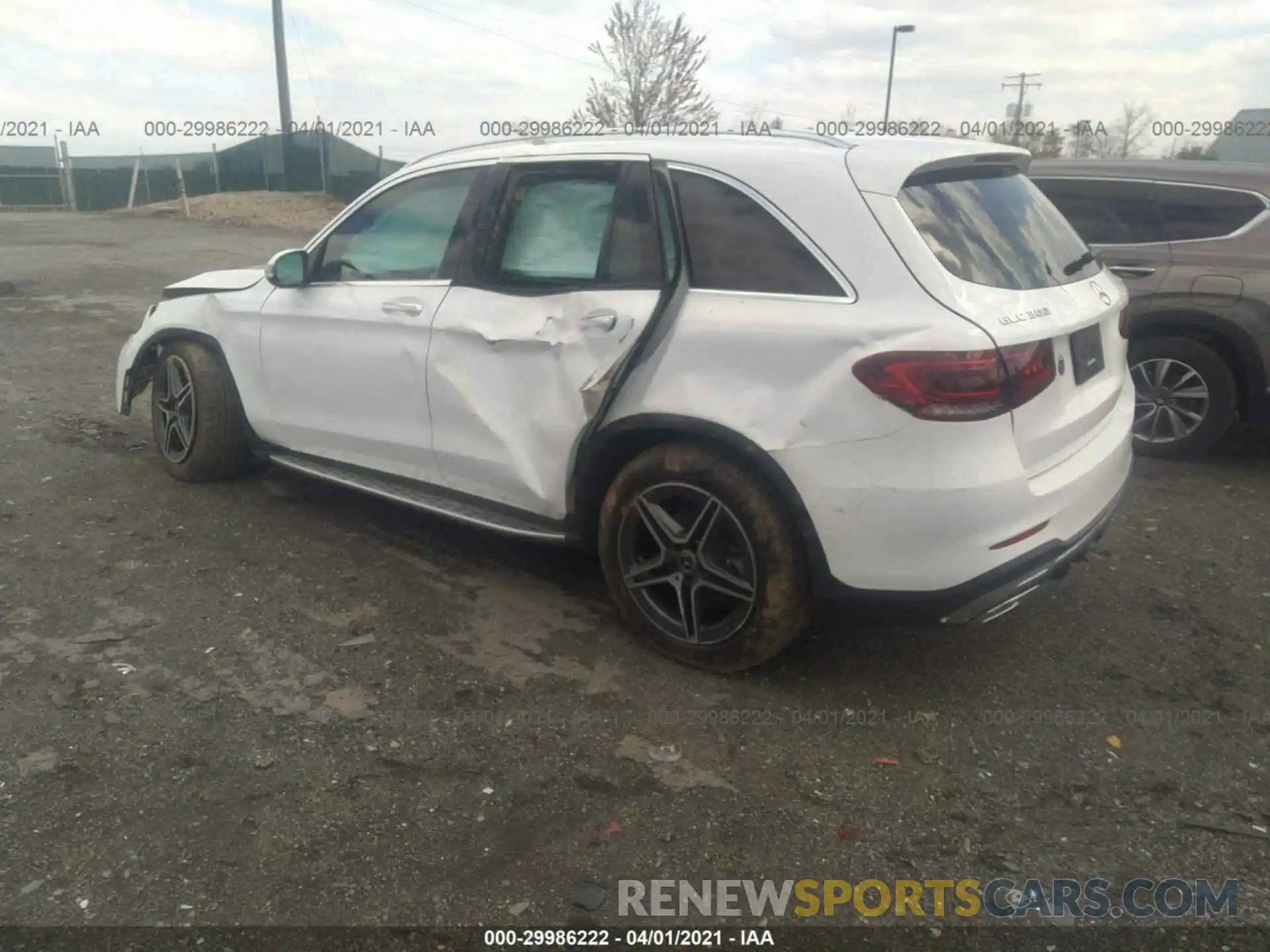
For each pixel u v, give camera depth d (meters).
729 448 3.46
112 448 6.26
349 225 4.73
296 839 2.85
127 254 18.20
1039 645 4.00
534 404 3.95
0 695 3.50
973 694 3.65
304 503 5.37
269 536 4.92
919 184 3.41
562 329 3.83
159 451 5.73
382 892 2.67
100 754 3.20
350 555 4.72
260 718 3.41
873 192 3.33
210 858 2.77
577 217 3.92
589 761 3.23
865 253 3.28
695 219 3.61
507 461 4.07
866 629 4.10
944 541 3.17
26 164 42.16
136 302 12.43
